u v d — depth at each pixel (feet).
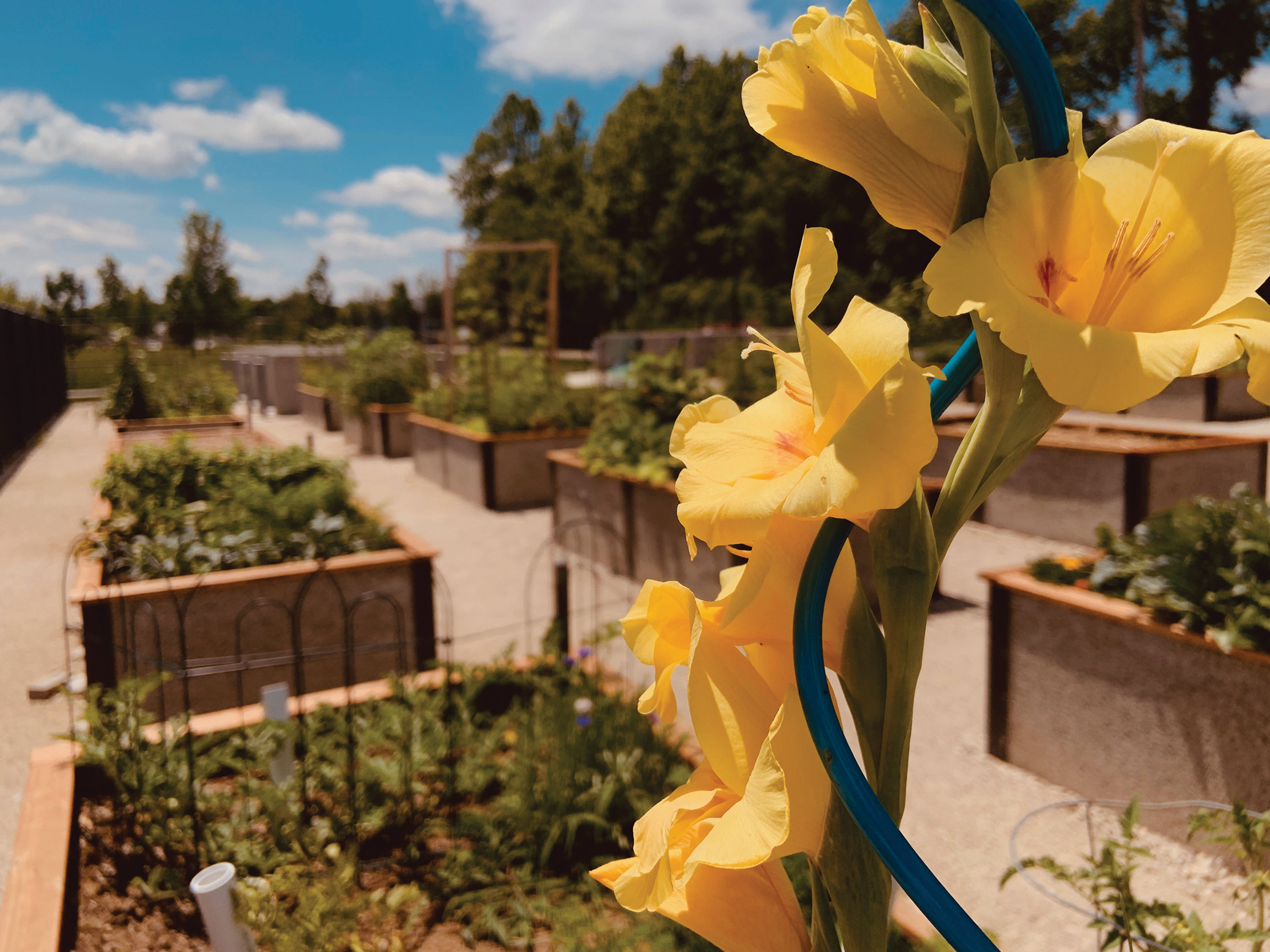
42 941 7.80
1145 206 1.73
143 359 55.98
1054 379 1.49
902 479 1.54
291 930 7.87
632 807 10.22
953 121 1.80
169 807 9.91
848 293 68.74
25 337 58.70
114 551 17.17
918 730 14.42
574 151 188.55
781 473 1.89
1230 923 9.16
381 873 9.70
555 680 12.85
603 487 24.93
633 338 80.38
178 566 16.72
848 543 2.07
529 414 35.96
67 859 9.06
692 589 21.35
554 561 14.06
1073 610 12.18
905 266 68.13
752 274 115.03
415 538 18.24
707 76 135.85
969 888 10.19
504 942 8.49
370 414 48.73
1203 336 1.54
